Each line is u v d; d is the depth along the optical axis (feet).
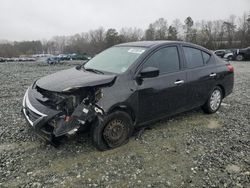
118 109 12.12
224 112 18.90
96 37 269.23
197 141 13.70
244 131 15.35
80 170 10.64
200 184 9.98
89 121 11.18
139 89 12.72
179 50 15.34
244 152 12.62
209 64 17.21
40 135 11.45
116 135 12.30
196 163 11.47
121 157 11.74
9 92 25.13
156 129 15.06
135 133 14.20
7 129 14.52
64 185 9.68
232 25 236.43
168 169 10.94
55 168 10.72
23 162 11.10
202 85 16.39
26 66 71.20
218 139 14.06
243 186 9.96
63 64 83.97
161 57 14.24
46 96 11.89
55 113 10.96
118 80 12.20
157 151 12.44
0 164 10.90
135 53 13.91
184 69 15.24
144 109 13.24
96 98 11.40
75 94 11.10
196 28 257.14
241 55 82.94
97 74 12.83
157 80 13.60
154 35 262.06
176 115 16.94
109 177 10.25
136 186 9.77
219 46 206.69
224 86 18.47
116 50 15.39
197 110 19.01
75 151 12.09
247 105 20.97
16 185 9.61
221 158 11.98
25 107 12.45
